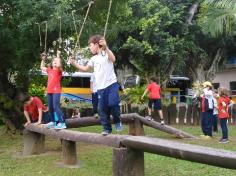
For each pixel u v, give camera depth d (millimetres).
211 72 24047
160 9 20469
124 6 13961
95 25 12539
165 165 8289
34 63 13602
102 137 6773
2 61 13797
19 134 13414
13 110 13672
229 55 24703
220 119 11508
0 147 11227
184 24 21219
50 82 8414
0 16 12148
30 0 11320
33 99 9969
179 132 12469
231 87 28188
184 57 21844
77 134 7629
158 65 21594
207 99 12445
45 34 11586
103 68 6469
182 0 21594
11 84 14383
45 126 9031
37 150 9977
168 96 23203
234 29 20312
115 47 21125
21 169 8273
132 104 18734
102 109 6625
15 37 12562
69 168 8281
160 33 20375
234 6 15008
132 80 25531
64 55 13492
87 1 12508
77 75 27109
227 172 7562
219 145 10922
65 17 11414
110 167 8289
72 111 18953
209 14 17234
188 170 7805
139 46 20172
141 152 6438
